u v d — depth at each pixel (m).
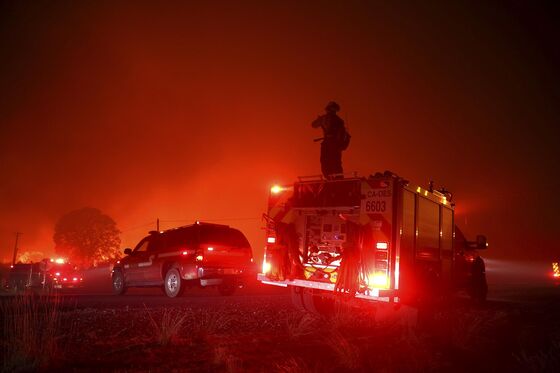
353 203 9.11
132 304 11.13
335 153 10.80
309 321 8.69
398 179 8.85
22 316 7.14
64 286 27.67
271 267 10.00
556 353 6.86
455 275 12.14
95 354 5.73
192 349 6.20
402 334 7.90
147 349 6.05
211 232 13.98
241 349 6.30
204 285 13.73
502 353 7.12
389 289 8.45
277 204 10.23
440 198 11.10
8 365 5.06
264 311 10.07
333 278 9.31
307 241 9.80
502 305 13.80
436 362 6.26
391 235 8.62
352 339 7.39
